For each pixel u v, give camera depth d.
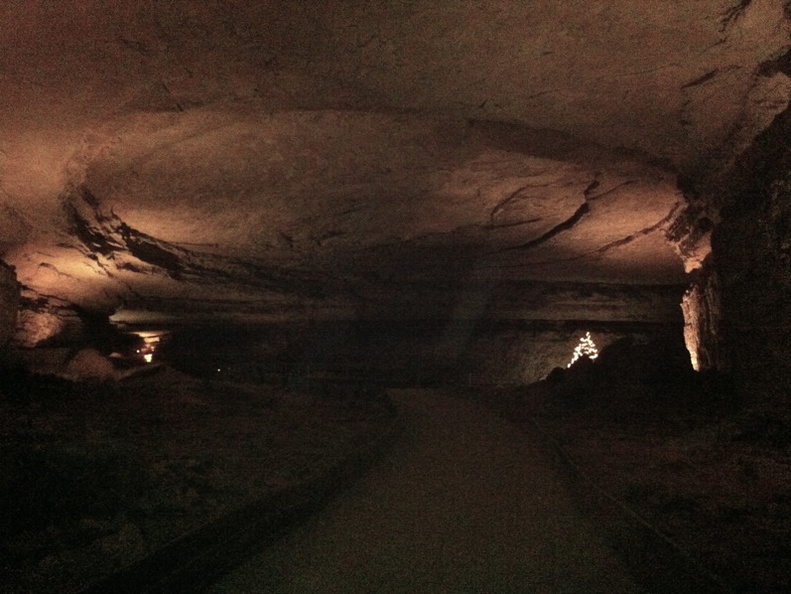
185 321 31.16
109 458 7.43
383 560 6.11
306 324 31.56
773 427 9.55
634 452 10.24
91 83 10.38
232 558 5.96
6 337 18.20
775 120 9.90
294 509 7.41
